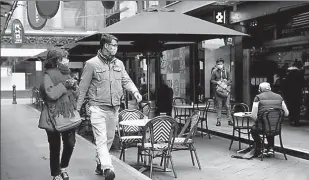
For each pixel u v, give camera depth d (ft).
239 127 30.14
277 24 44.01
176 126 21.75
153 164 25.63
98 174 19.44
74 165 21.71
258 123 26.66
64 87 15.60
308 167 24.29
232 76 51.49
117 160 23.26
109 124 18.74
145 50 37.45
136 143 24.43
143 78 72.54
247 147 30.91
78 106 18.02
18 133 37.50
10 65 139.13
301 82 40.68
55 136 16.33
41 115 15.97
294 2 39.70
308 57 40.04
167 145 22.35
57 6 33.01
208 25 30.91
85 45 42.27
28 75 141.79
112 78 18.25
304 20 40.09
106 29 28.66
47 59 16.20
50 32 98.32
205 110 36.40
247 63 48.93
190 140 23.85
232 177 22.25
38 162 22.99
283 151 26.73
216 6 49.34
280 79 43.78
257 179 21.76
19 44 73.41
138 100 18.81
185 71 61.93
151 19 30.86
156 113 39.40
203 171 23.76
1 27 69.72
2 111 67.62
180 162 26.40
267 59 45.93
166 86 39.68
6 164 22.39
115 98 18.40
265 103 26.25
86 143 29.81
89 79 18.15
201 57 59.31
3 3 46.11
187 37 33.60
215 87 41.91
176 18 31.83
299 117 40.22
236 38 49.80
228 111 41.75
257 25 46.57
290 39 42.42
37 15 39.09
